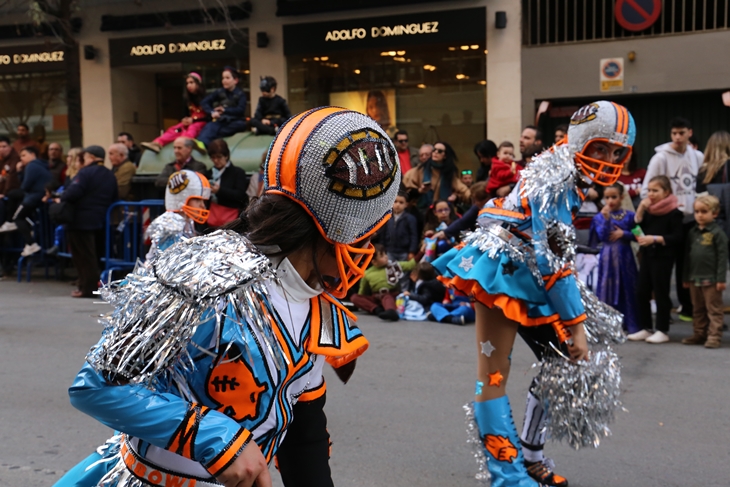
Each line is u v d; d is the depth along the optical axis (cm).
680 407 484
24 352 638
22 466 396
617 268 673
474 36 1340
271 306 154
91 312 820
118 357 140
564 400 338
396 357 618
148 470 154
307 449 183
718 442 423
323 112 152
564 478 367
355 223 151
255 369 152
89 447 424
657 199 659
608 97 1298
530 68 1317
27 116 1669
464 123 1385
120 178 982
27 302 885
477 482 374
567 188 317
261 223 154
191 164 879
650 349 638
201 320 143
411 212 862
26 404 498
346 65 1448
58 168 1155
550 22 1332
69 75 1184
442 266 350
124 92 1628
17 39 1633
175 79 1672
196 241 148
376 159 150
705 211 631
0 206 1098
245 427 154
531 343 354
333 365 190
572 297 317
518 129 1333
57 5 1249
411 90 1413
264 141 951
